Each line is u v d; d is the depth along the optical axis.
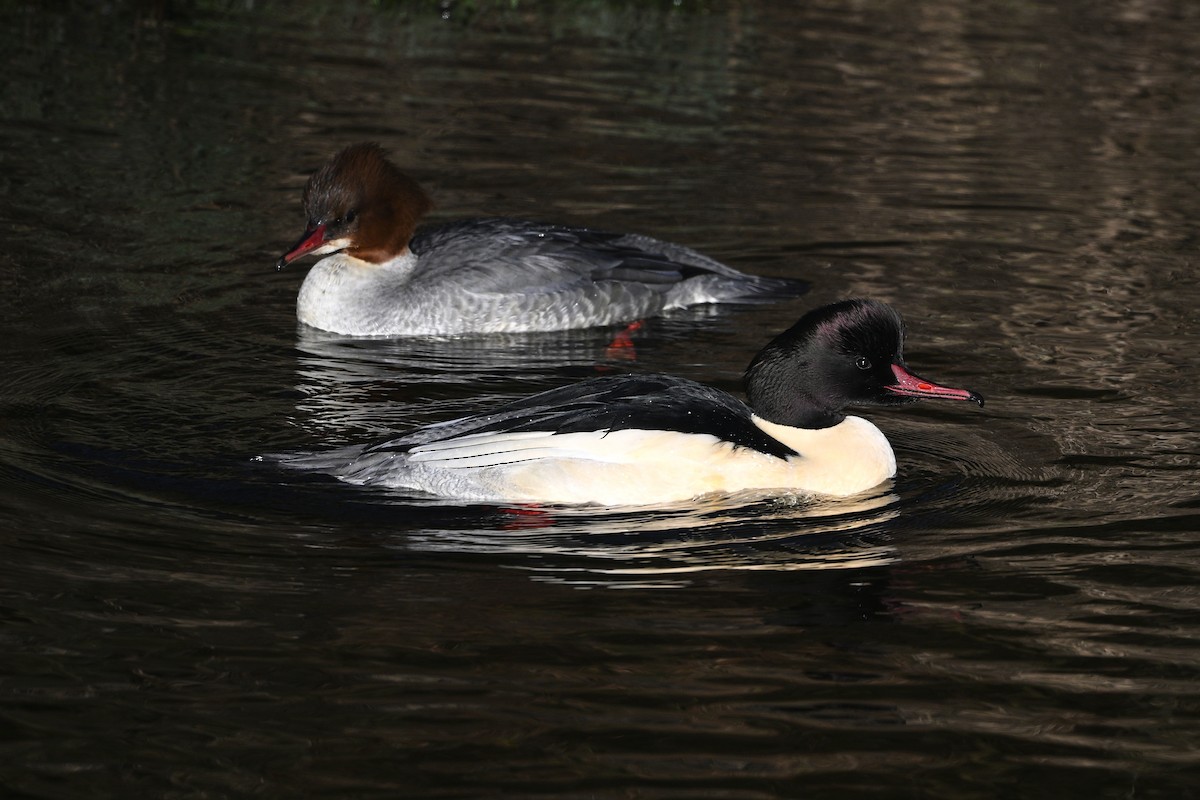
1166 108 23.05
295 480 10.55
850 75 24.31
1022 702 7.87
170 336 13.67
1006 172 19.64
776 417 10.98
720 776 7.20
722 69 24.31
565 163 19.45
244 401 12.27
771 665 8.20
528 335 14.87
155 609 8.63
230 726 7.52
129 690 7.80
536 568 9.34
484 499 10.34
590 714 7.69
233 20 25.64
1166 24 28.73
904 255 16.58
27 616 8.49
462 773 7.18
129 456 10.90
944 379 13.00
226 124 20.12
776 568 9.42
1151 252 16.73
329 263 14.95
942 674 8.13
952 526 10.09
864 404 10.90
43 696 7.71
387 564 9.34
